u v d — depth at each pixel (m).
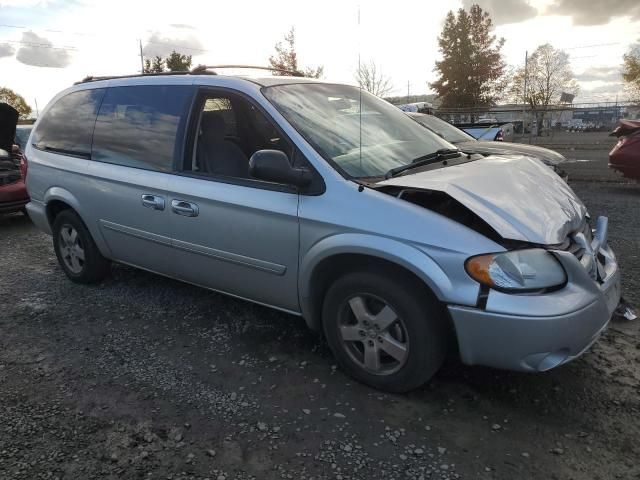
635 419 2.75
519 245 2.63
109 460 2.54
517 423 2.75
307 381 3.19
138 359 3.50
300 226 3.08
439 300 2.65
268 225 3.23
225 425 2.79
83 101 4.56
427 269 2.64
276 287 3.34
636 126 9.34
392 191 2.90
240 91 3.53
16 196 7.27
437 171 3.12
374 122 3.75
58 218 4.79
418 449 2.58
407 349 2.86
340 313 3.10
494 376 3.18
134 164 4.01
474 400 2.96
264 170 2.96
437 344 2.81
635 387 3.03
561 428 2.70
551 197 3.10
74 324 4.05
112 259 4.51
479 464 2.47
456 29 45.72
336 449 2.59
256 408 2.93
